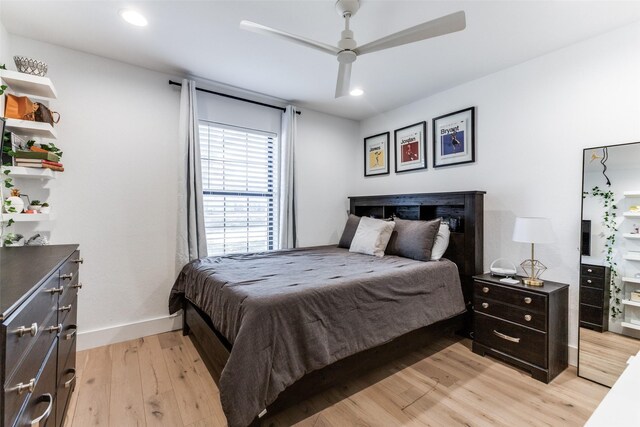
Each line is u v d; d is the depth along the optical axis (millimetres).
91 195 2529
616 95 2105
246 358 1440
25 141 2197
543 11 1916
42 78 2025
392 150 3885
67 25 2117
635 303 2006
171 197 2898
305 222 3871
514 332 2270
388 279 2154
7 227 2074
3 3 1864
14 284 954
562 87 2371
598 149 2166
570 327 2312
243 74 2885
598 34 2174
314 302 1732
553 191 2426
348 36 1837
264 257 2953
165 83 2871
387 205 3590
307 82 3061
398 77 2918
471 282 2738
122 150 2662
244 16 2002
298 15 1984
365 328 1937
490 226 2840
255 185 3504
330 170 4102
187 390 1959
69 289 1577
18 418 824
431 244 2822
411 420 1707
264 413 1457
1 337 722
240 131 3373
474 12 1928
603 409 713
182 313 2895
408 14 1958
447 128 3197
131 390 1951
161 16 2012
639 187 1994
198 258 2893
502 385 2053
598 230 2162
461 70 2766
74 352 1800
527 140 2580
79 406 1782
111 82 2609
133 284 2723
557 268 2404
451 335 2768
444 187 3258
